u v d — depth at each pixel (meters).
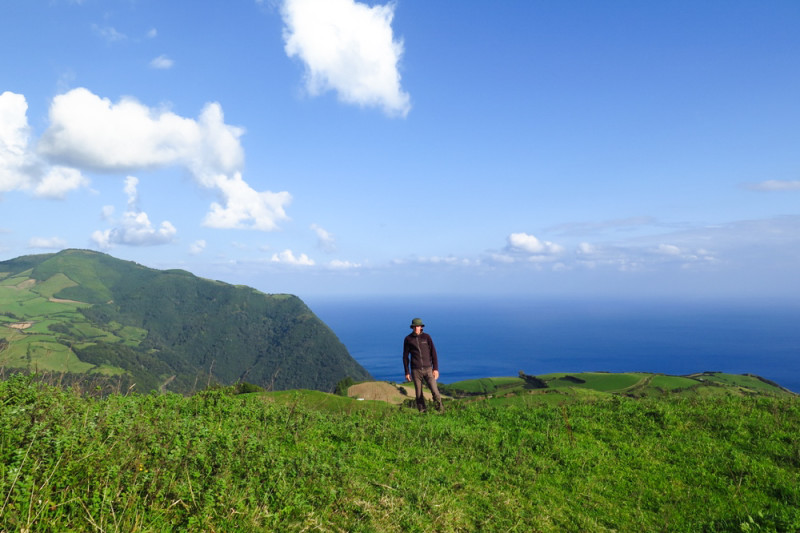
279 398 14.29
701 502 8.32
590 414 13.85
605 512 7.89
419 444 10.41
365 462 8.66
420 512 6.81
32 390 7.04
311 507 5.88
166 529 4.64
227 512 5.12
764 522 7.29
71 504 4.45
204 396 10.75
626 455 10.63
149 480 5.23
